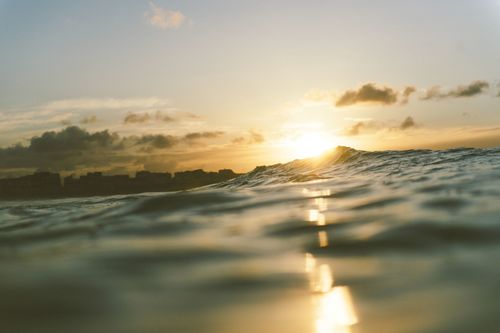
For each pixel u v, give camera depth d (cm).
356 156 1059
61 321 183
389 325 170
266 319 181
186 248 297
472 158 803
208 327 174
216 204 491
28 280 235
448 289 202
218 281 228
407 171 730
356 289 209
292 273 238
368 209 410
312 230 339
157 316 186
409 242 286
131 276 238
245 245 303
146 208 482
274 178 948
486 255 248
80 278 236
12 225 433
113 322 180
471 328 164
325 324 174
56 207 696
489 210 356
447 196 437
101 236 349
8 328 177
